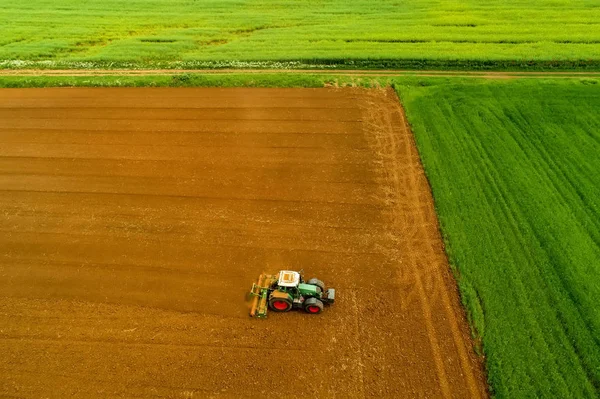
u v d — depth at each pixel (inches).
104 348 610.2
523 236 762.2
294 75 1288.1
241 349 609.9
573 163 932.6
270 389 565.3
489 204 832.3
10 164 954.7
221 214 826.8
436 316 649.0
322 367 588.7
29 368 587.5
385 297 676.7
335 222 810.2
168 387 567.5
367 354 602.9
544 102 1135.6
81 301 671.8
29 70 1337.4
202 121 1106.7
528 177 896.3
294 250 754.2
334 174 929.5
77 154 988.6
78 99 1194.6
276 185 900.0
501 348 597.3
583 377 562.9
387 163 958.4
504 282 685.3
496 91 1189.1
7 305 666.8
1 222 810.2
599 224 783.7
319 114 1130.7
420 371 582.6
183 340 620.7
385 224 804.6
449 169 923.4
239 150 1002.1
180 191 883.4
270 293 651.5
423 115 1104.8
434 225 800.9
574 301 653.9
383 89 1233.4
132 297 677.3
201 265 727.1
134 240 772.0
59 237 778.8
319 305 633.6
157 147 1013.2
